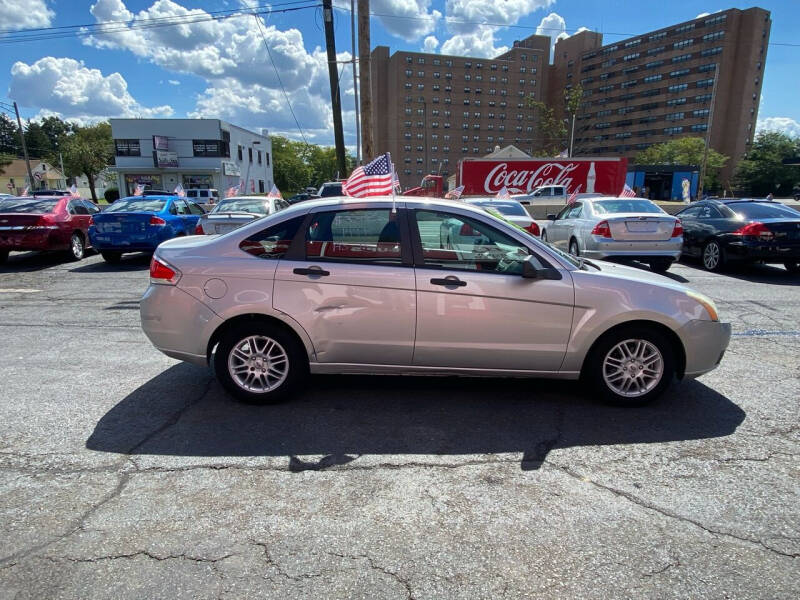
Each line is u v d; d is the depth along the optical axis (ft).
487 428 11.94
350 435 11.55
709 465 10.37
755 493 9.41
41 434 11.45
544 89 415.23
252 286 12.41
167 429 11.74
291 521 8.52
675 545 8.00
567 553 7.80
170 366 16.03
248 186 194.59
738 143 304.91
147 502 8.98
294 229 12.71
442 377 15.14
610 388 12.92
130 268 35.63
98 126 246.27
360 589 7.04
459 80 375.66
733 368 16.03
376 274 12.30
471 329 12.37
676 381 14.92
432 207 12.72
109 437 11.34
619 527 8.43
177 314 12.64
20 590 6.92
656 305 12.36
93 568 7.36
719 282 30.53
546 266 12.57
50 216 35.94
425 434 11.64
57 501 8.98
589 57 382.22
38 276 32.60
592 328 12.41
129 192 162.91
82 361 16.49
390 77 377.09
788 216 32.35
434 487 9.56
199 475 9.87
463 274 12.34
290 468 10.16
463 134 382.42
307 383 14.65
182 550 7.79
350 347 12.55
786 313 23.20
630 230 30.45
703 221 35.65
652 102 341.00
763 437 11.55
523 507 8.96
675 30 322.96
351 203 12.75
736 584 7.17
